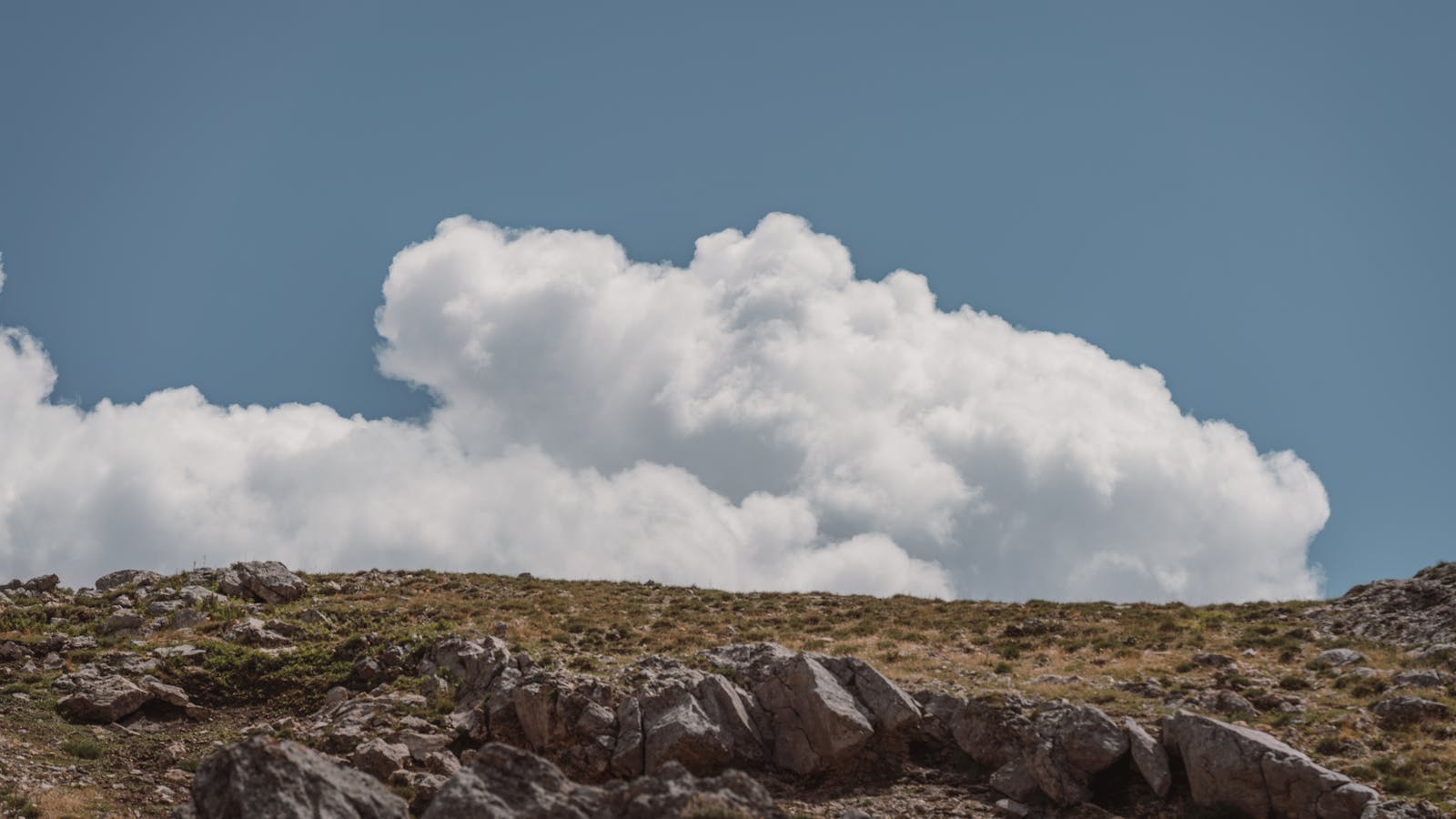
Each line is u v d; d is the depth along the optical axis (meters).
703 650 50.75
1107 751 37.88
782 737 41.06
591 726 40.22
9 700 46.62
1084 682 47.91
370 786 25.94
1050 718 39.66
